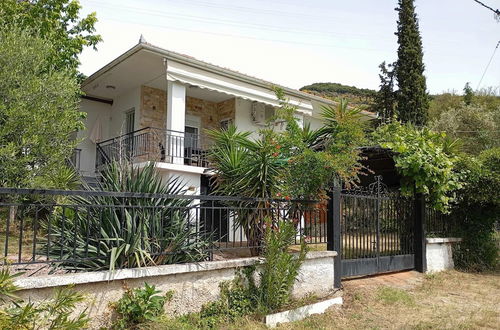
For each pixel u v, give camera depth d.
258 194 6.04
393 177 9.38
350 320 5.41
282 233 5.29
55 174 7.66
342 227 6.98
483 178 9.17
